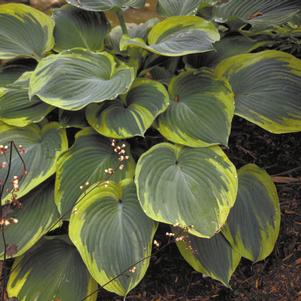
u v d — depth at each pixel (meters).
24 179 1.17
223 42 1.42
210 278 1.29
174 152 1.18
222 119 1.19
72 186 1.17
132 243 1.11
